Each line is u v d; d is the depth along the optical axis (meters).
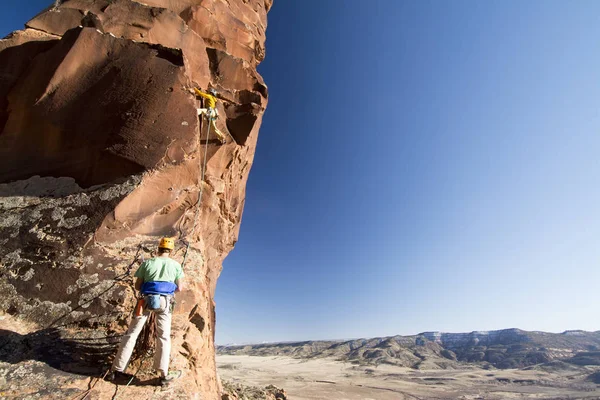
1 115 7.82
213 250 10.75
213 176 9.08
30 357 3.81
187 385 3.95
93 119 7.14
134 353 3.97
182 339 4.76
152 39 9.37
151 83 7.40
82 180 6.64
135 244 5.67
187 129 7.05
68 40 7.89
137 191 6.09
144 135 6.77
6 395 3.22
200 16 11.73
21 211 5.96
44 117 7.25
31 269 5.02
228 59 11.22
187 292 5.41
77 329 4.40
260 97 11.22
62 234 5.42
